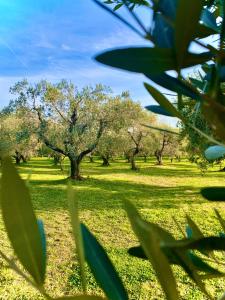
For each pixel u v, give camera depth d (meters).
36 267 0.24
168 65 0.22
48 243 9.43
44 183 22.19
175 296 0.24
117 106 25.62
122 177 26.38
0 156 0.23
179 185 21.69
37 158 55.91
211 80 0.25
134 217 0.24
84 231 0.34
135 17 0.24
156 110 0.37
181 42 0.22
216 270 0.38
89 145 24.19
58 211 13.56
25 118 24.39
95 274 0.33
